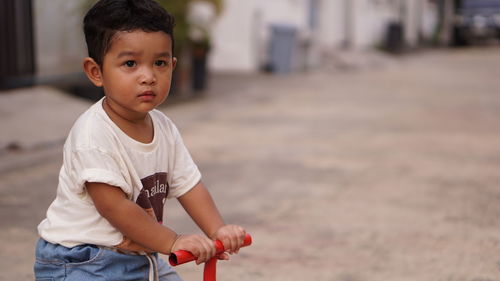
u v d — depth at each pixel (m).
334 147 6.70
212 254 1.90
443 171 5.63
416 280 3.15
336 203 4.58
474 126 8.09
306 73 15.52
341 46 20.95
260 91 11.45
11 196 4.51
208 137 7.04
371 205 4.54
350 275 3.21
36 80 7.64
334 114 9.05
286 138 7.15
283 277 3.17
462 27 28.14
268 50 15.43
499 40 28.64
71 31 8.32
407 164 5.93
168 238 1.89
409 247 3.64
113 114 1.94
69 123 6.69
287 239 3.76
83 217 1.93
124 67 1.82
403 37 25.70
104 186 1.87
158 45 1.83
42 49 7.89
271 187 5.02
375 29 23.89
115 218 1.87
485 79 14.38
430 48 26.75
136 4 1.82
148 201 2.00
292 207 4.46
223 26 14.98
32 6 7.59
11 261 3.31
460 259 3.45
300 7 18.08
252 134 7.32
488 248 3.62
